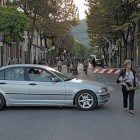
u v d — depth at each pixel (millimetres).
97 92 15297
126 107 15312
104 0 45500
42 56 94312
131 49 49781
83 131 11125
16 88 15344
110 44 78625
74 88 15281
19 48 70688
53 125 12094
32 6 49031
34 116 13867
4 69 15609
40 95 15305
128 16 46125
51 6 50500
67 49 119750
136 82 14555
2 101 15383
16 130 11320
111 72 32781
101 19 49250
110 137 10336
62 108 15781
